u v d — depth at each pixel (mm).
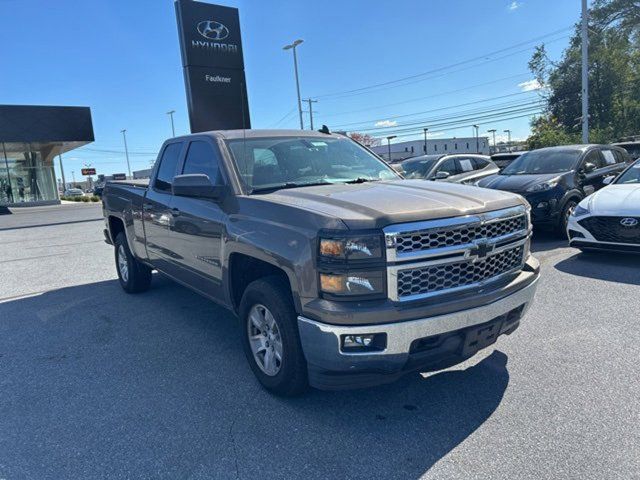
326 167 4422
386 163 4965
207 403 3490
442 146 94938
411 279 2887
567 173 9172
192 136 4824
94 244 11773
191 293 6492
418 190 3545
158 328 5121
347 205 3105
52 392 3746
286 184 4020
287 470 2715
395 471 2674
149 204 5406
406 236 2857
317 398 3504
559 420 3096
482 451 2814
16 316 5777
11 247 11898
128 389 3752
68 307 6051
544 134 36312
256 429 3133
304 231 3008
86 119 32312
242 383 3787
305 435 3049
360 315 2773
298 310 3039
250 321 3643
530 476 2582
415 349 2930
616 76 37312
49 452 2963
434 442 2928
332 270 2834
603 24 37906
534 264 3668
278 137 4590
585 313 4977
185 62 18125
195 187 3787
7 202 34750
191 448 2953
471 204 3186
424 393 3516
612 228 6820
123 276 6695
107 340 4828
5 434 3178
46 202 36281
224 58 18734
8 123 29766
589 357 3973
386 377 2973
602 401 3299
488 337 3219
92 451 2959
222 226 3832
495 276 3277
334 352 2857
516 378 3676
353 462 2766
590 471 2604
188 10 17859
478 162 12773
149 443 3021
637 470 2598
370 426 3123
